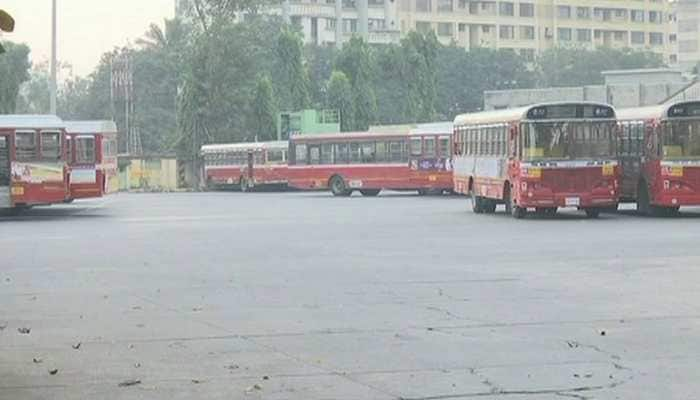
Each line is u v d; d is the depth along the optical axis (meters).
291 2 130.12
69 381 8.95
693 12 154.62
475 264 18.17
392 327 11.62
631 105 71.12
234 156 65.38
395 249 21.23
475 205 34.31
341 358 9.85
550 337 10.91
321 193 58.16
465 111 107.38
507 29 148.62
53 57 51.22
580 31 153.50
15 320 12.43
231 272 17.39
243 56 73.88
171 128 102.50
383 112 79.69
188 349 10.41
